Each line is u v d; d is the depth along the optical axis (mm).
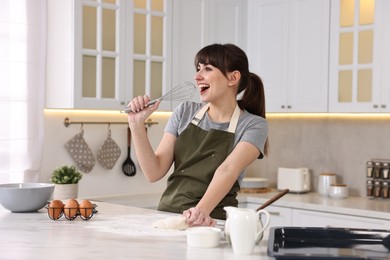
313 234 1908
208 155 2584
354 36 4258
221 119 2635
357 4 4250
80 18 3883
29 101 3957
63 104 3947
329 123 4828
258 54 4812
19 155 3934
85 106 3918
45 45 4016
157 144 4781
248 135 2498
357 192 4664
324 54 4410
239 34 4852
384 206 4094
